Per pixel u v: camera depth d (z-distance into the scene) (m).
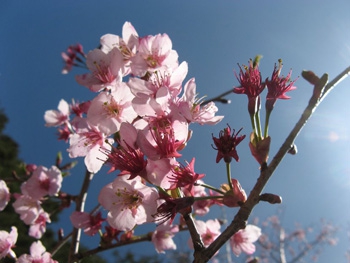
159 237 0.19
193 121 0.13
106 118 0.13
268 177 0.10
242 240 0.18
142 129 0.12
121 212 0.12
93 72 0.14
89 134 0.14
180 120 0.11
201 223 0.19
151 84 0.12
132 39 0.14
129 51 0.14
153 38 0.14
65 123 0.26
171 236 0.19
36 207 0.23
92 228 0.17
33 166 0.28
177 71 0.13
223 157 0.11
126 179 0.12
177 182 0.11
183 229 0.19
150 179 0.11
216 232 0.19
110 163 0.13
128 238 0.18
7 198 0.23
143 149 0.11
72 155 0.14
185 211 0.10
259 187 0.10
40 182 0.22
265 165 0.10
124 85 0.13
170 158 0.11
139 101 0.12
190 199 0.10
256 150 0.10
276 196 0.10
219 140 0.11
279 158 0.10
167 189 0.11
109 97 0.13
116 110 0.13
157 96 0.11
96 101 0.13
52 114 0.26
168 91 0.11
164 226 0.19
